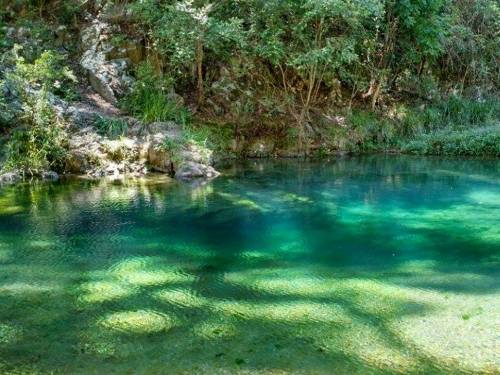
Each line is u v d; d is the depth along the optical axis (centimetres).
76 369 272
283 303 354
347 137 1044
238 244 485
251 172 838
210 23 887
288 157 984
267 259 445
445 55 1231
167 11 918
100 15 985
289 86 1062
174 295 367
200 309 344
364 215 590
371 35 1061
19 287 379
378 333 311
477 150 1020
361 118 1076
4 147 757
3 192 671
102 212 586
